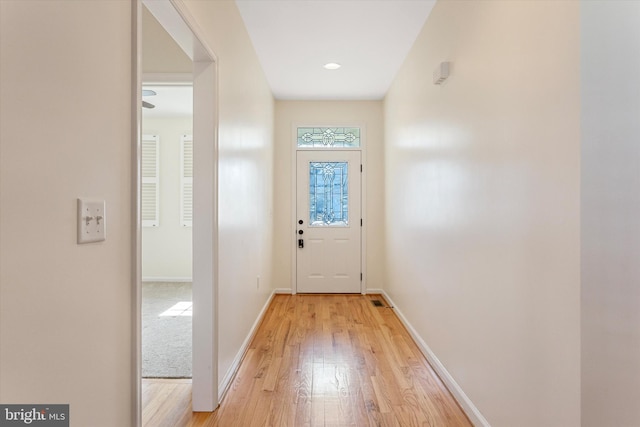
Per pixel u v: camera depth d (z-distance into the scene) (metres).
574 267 1.22
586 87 1.19
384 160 5.02
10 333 0.76
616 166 1.18
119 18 1.14
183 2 1.64
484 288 1.89
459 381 2.22
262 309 4.05
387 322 3.87
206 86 2.11
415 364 2.79
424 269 3.01
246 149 3.11
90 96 1.00
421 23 3.07
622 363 1.18
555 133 1.32
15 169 0.76
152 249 5.99
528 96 1.49
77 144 0.95
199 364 2.11
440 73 2.47
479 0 1.96
